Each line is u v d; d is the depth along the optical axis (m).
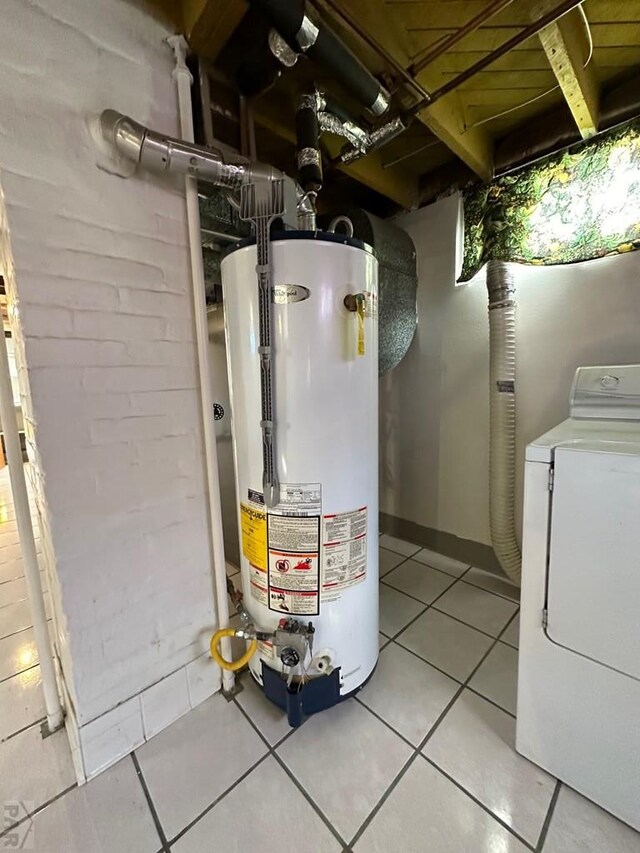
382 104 1.16
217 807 0.93
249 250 1.00
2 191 0.76
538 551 0.94
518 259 1.64
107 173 0.91
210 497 1.18
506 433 1.68
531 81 1.32
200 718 1.18
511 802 0.93
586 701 0.90
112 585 1.00
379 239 1.68
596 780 0.90
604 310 1.51
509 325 1.65
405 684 1.30
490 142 1.67
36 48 0.78
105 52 0.88
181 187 1.05
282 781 0.99
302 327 0.98
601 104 1.39
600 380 1.25
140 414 1.02
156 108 0.98
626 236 1.40
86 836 0.88
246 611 1.22
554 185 1.54
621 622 0.84
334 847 0.85
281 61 0.99
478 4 0.98
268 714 1.19
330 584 1.10
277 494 1.04
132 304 0.98
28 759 1.05
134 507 1.03
